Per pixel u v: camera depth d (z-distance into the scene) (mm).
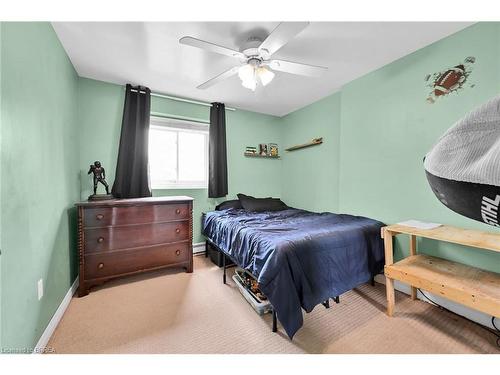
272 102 3199
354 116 2480
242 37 1740
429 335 1457
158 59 2072
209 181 3162
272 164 3807
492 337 1433
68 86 2004
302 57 2041
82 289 1939
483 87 1587
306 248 1547
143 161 2641
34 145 1278
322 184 3088
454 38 1712
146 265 2262
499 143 296
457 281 1378
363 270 1815
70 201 2016
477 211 352
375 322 1596
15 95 1086
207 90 2787
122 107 2625
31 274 1202
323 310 1746
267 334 1473
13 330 1019
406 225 1733
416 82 1946
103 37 1746
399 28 1659
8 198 1001
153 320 1617
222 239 2299
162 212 2338
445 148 372
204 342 1399
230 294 2002
